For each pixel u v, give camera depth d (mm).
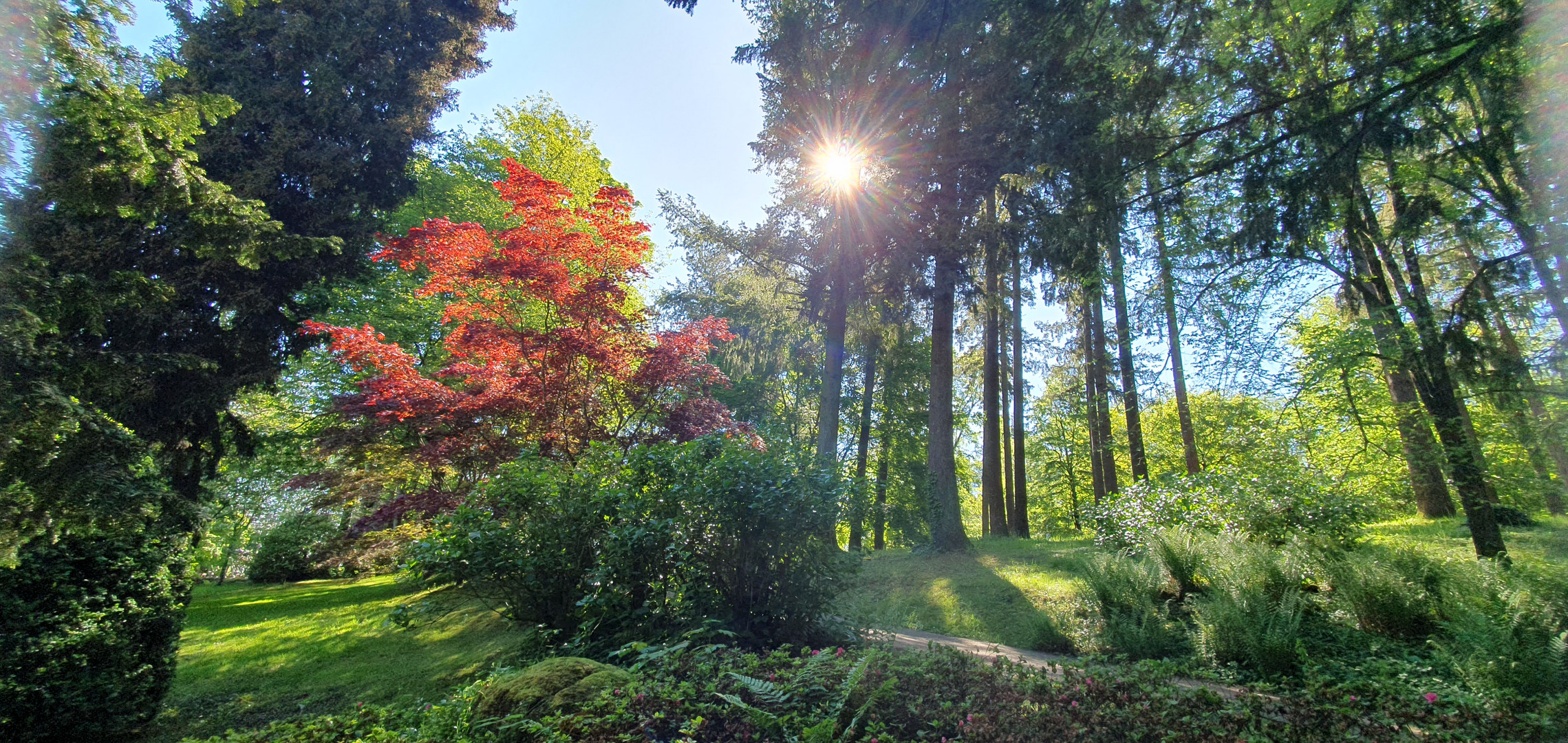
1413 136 5734
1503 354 6645
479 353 9430
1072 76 6375
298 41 13695
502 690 3828
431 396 8953
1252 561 7410
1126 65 6250
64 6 4535
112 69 4984
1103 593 7836
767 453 6223
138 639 5832
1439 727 3551
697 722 3201
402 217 17719
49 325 4684
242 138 13031
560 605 5723
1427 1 5293
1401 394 11594
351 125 14031
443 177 18672
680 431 9492
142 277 5527
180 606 6344
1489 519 7516
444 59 15922
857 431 23719
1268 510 8766
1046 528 30297
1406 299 7672
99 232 9930
